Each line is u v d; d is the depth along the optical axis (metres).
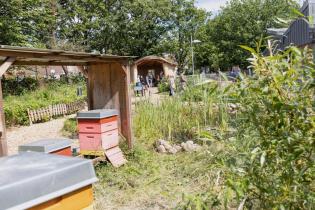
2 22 17.80
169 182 4.55
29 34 21.27
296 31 9.63
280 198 1.60
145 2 34.28
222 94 1.72
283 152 1.56
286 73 1.50
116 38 35.38
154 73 32.50
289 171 1.58
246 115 1.69
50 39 24.59
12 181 1.12
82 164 1.36
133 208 3.84
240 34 38.97
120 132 6.27
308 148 1.48
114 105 6.36
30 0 19.77
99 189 4.35
